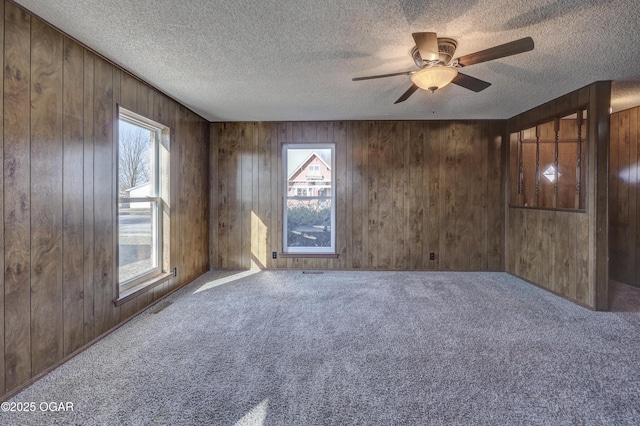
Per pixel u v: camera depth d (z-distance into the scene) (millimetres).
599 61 2473
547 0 1686
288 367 1965
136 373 1896
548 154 4328
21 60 1734
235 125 4562
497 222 4445
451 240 4465
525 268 3990
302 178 4648
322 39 2139
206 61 2479
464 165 4441
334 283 3867
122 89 2615
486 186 4441
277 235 4578
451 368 1955
